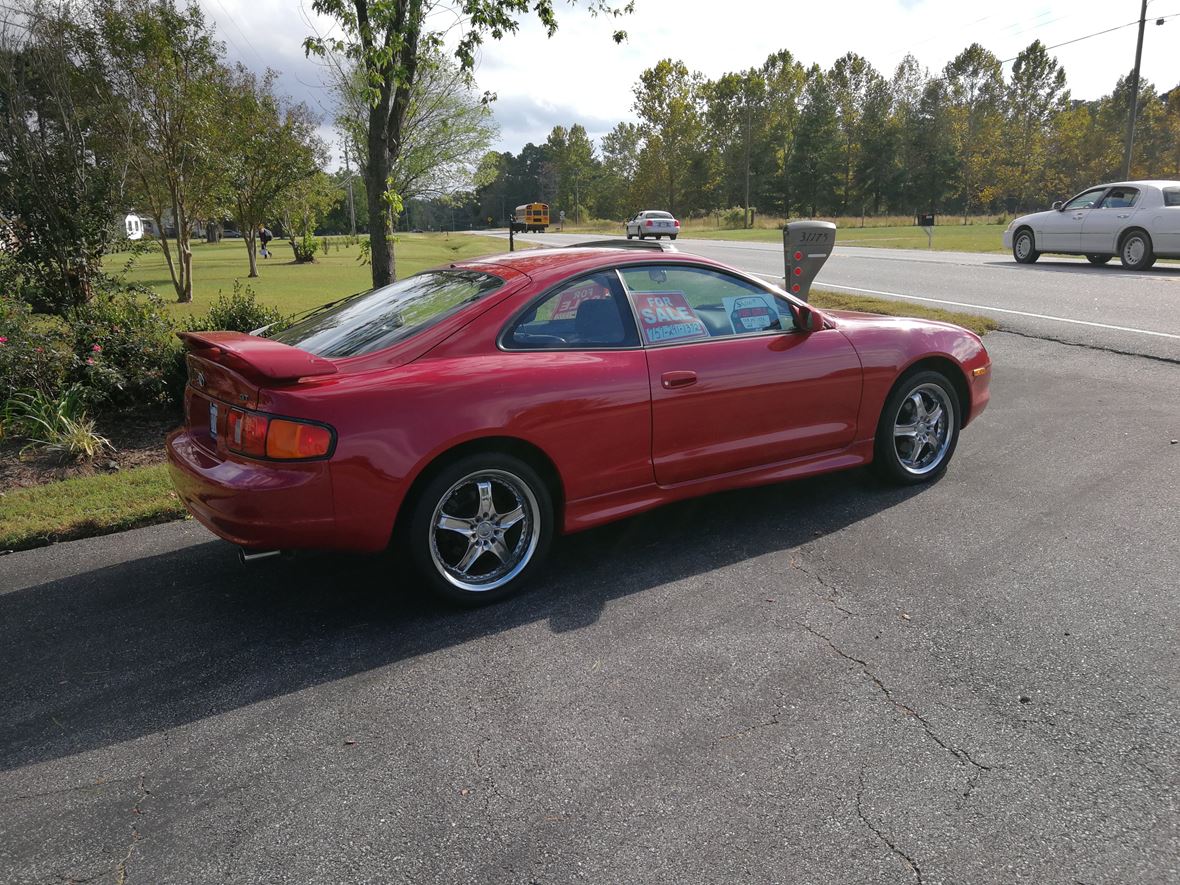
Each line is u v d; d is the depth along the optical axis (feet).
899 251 77.10
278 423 10.09
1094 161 226.58
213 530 10.83
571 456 11.80
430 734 8.79
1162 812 7.19
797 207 276.82
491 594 11.64
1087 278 46.55
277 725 9.05
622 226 288.10
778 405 13.58
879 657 9.88
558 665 10.05
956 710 8.79
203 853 7.17
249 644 10.88
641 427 12.30
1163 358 25.18
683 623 10.94
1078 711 8.68
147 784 8.14
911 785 7.68
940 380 15.44
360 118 57.72
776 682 9.47
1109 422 19.13
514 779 8.00
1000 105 236.22
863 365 14.38
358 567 13.21
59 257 29.45
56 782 8.22
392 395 10.46
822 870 6.70
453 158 85.56
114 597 12.48
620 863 6.87
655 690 9.43
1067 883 6.48
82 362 21.72
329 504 10.24
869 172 258.78
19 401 20.62
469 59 24.93
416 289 13.12
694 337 13.04
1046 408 20.58
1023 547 12.71
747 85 249.75
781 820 7.29
